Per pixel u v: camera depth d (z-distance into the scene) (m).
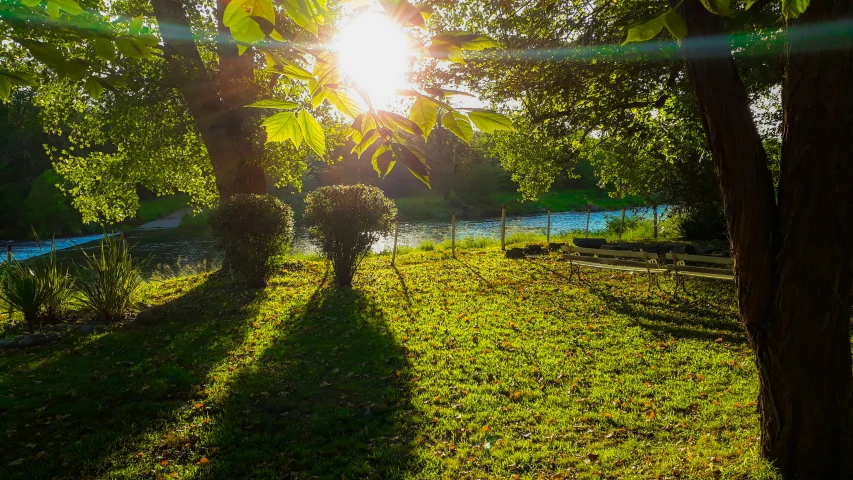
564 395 6.47
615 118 12.75
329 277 14.73
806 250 3.83
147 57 1.41
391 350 8.19
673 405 6.10
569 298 11.40
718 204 18.78
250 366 7.65
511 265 15.57
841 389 3.96
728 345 8.08
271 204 13.20
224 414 6.08
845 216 3.71
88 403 6.35
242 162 14.92
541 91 11.78
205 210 45.41
